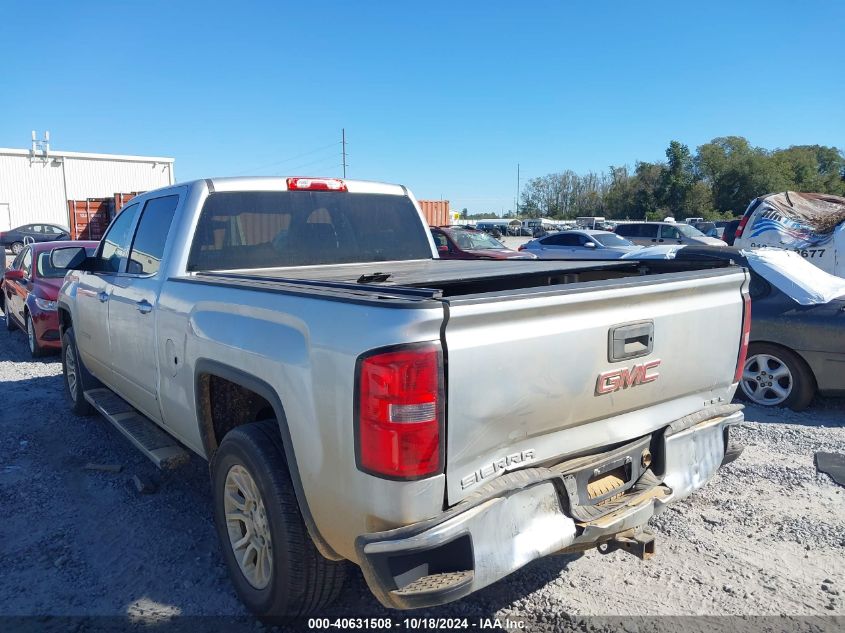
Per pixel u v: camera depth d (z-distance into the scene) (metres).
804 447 5.30
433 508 2.27
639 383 2.84
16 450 5.26
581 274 4.05
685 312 3.02
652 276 2.95
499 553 2.35
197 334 3.30
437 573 2.30
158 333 3.82
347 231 4.57
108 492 4.47
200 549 3.71
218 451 3.12
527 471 2.51
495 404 2.36
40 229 33.69
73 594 3.26
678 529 3.95
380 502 2.26
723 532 3.91
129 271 4.55
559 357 2.52
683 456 3.12
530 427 2.49
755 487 4.54
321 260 4.43
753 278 6.47
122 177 44.84
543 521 2.52
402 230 4.88
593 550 3.71
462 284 3.28
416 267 4.30
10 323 11.33
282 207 4.29
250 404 3.50
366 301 2.33
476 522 2.30
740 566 3.53
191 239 3.90
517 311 2.36
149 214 4.46
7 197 40.88
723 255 6.71
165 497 4.40
